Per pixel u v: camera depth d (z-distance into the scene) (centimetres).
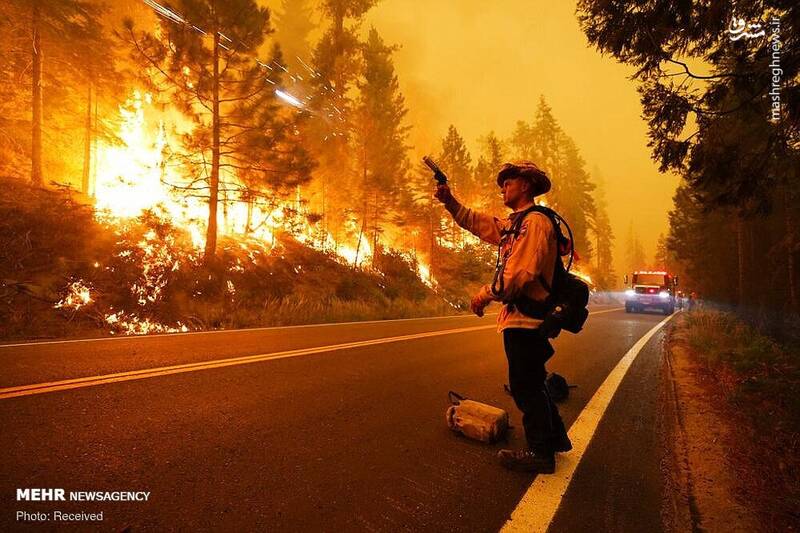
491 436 306
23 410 303
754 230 2181
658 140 517
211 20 1209
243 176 1377
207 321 984
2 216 1003
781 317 1648
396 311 1577
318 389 417
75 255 1005
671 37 475
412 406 384
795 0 393
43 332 743
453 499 228
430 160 288
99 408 319
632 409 415
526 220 245
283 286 1437
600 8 495
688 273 3391
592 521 212
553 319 238
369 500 221
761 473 271
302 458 265
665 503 233
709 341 812
